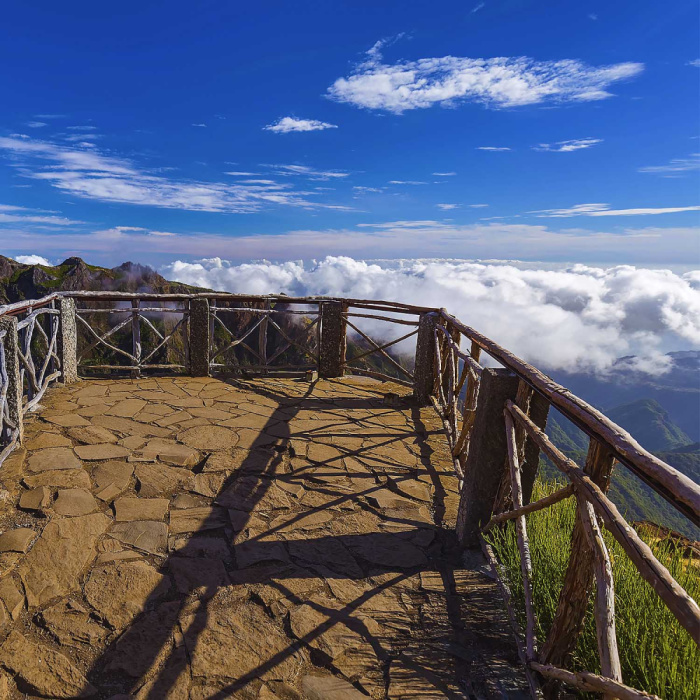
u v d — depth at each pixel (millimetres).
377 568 2707
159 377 6305
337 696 1868
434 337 5602
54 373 5488
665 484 1265
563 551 2443
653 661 1780
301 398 5742
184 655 2006
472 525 2920
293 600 2385
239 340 6684
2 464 3533
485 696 1920
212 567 2592
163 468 3660
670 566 2342
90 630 2098
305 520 3131
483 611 2412
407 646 2156
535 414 2844
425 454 4336
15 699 1765
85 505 3078
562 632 1858
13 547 2590
